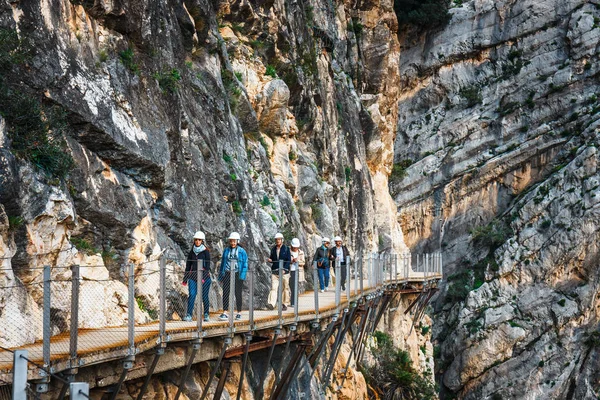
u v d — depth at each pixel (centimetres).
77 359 1084
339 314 2348
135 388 1420
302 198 3519
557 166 6675
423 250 6850
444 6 7344
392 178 6950
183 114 2075
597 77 6800
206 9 2597
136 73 1834
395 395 4050
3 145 1294
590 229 6269
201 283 1454
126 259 1648
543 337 6156
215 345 1631
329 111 4388
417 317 4978
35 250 1323
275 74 3381
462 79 7188
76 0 1653
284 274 2200
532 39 7050
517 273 6362
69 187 1495
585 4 6988
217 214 2200
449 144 7012
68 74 1547
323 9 4869
